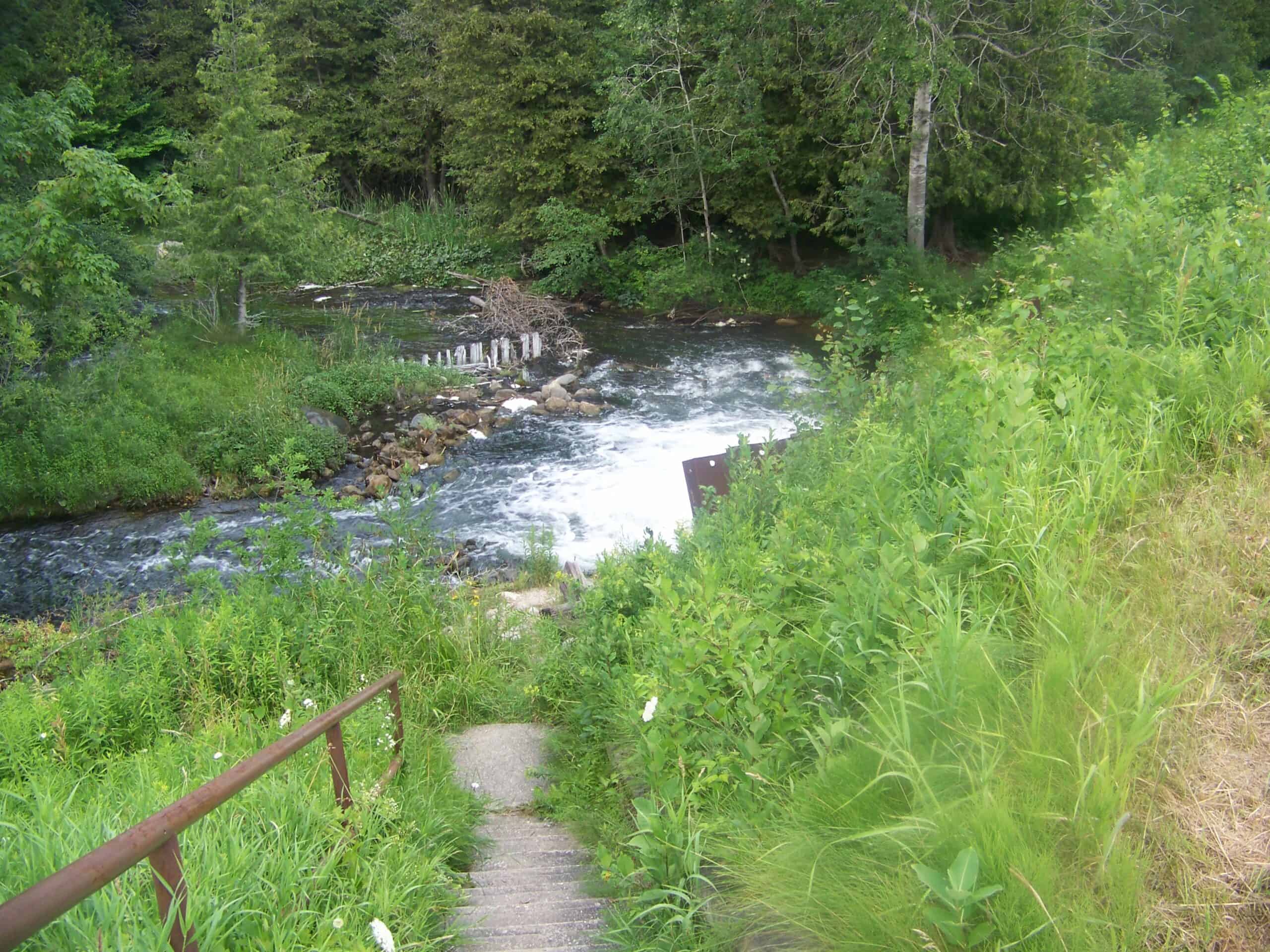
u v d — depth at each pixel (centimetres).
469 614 799
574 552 1249
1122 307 573
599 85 2809
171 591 1108
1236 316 506
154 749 521
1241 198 756
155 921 265
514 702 684
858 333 833
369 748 482
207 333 2102
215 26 4078
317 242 2202
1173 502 396
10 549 1327
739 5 2225
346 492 1495
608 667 581
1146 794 257
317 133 3806
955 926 220
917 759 286
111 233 2188
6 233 1502
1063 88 2167
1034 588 358
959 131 2083
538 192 3172
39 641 783
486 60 3097
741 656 365
